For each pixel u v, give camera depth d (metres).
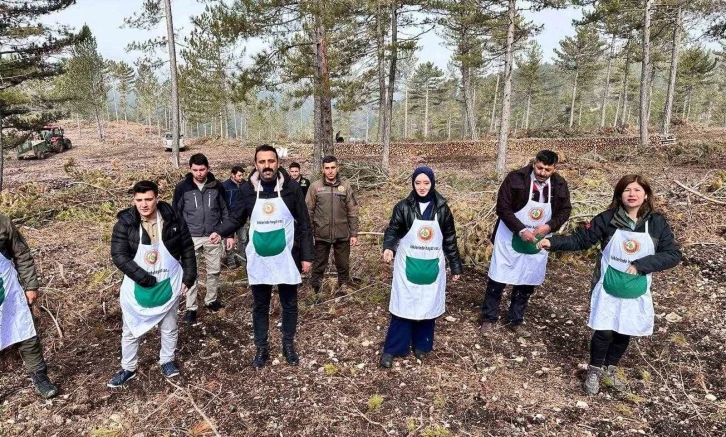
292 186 3.56
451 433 3.01
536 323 4.55
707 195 8.04
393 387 3.50
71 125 53.12
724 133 23.83
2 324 3.17
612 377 3.50
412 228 3.52
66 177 14.48
